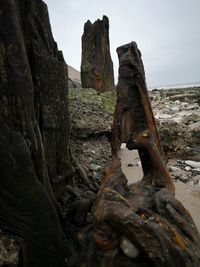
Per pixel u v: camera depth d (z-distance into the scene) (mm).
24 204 441
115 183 539
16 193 431
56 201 580
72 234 553
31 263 462
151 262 420
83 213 589
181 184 1021
